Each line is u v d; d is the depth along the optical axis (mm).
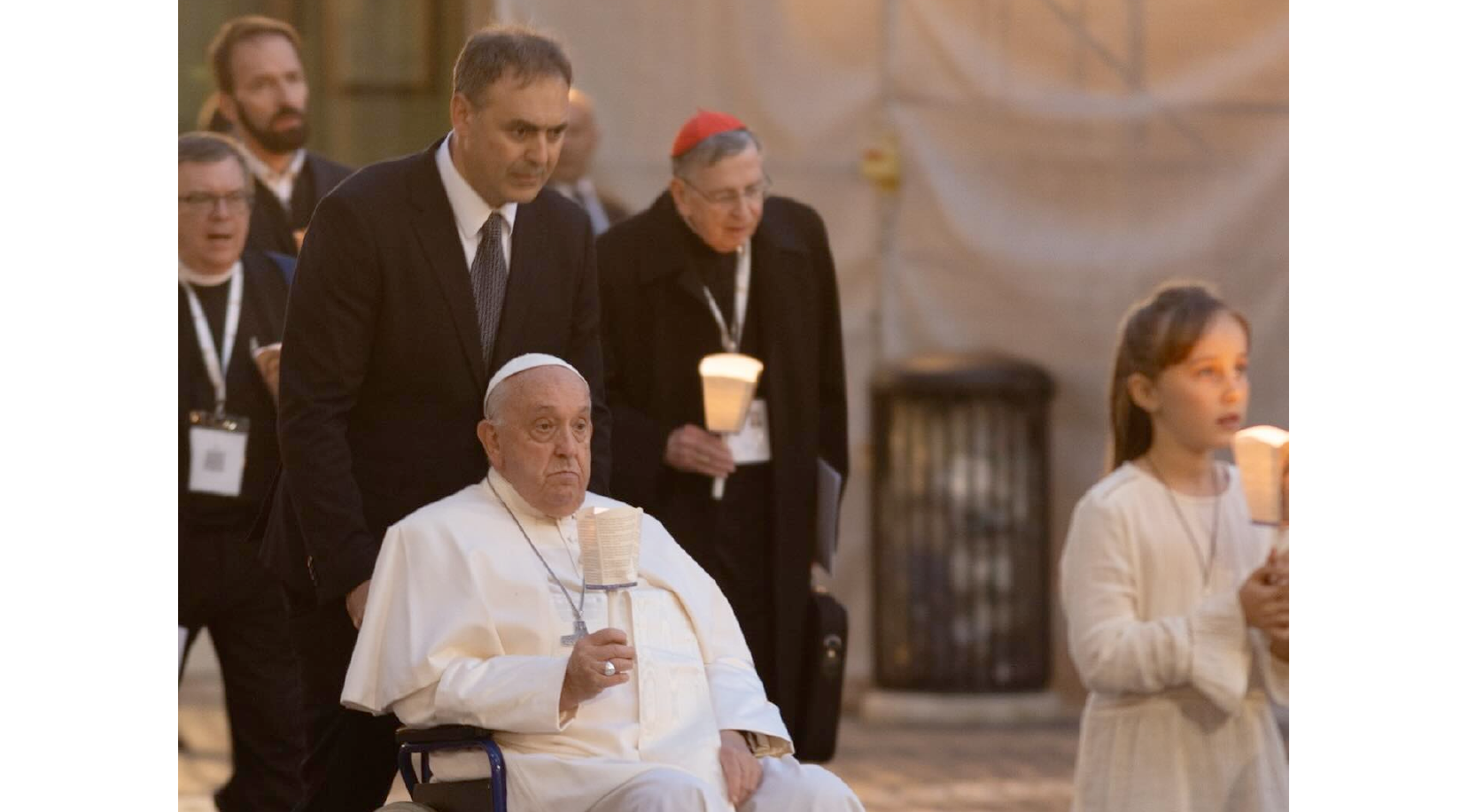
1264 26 31500
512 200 15492
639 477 19359
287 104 22391
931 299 32312
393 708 14953
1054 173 32031
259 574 20703
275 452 20734
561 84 15266
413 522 15258
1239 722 17422
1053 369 32531
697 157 19156
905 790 27109
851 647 34188
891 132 31969
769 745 15633
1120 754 17547
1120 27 31719
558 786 14523
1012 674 33812
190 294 20719
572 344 16641
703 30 31484
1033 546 33656
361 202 15523
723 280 19766
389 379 15758
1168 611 17875
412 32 34219
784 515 19672
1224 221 31656
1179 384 17953
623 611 15461
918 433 33188
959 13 31906
